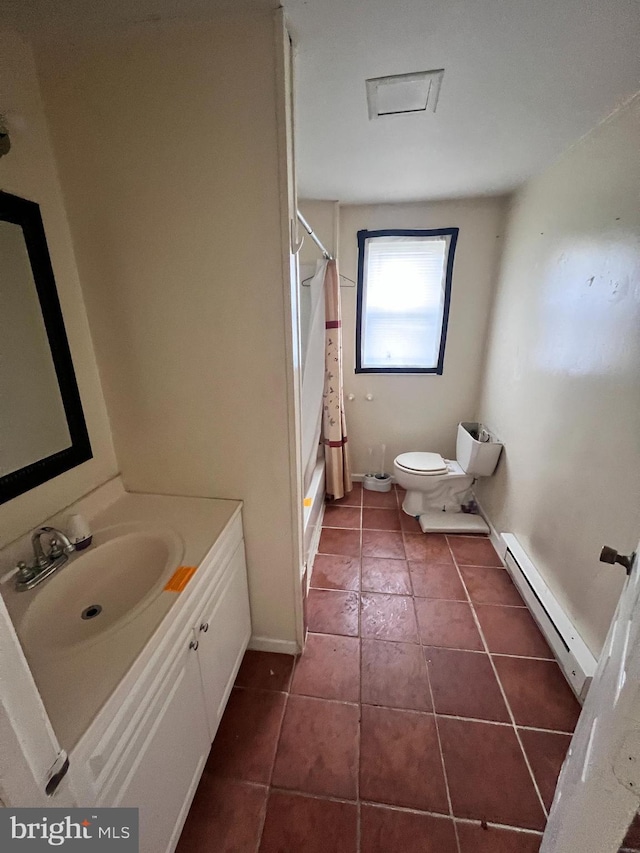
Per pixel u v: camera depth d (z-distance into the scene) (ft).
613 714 2.06
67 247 4.05
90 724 2.23
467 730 4.57
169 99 3.48
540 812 3.82
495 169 6.58
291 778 4.10
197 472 4.88
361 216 8.95
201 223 3.84
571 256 5.66
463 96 4.33
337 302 8.50
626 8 2.99
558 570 5.71
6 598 3.21
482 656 5.55
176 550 3.89
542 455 6.31
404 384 10.15
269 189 3.65
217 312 4.15
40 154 3.66
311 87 4.13
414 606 6.49
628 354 4.41
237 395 4.46
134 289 4.18
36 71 3.52
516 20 3.15
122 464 4.99
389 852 3.54
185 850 3.55
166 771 3.17
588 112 4.70
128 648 2.76
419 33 3.33
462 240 8.79
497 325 8.59
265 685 5.12
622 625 2.81
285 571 5.19
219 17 3.18
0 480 3.40
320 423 8.61
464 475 8.82
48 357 3.88
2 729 1.43
